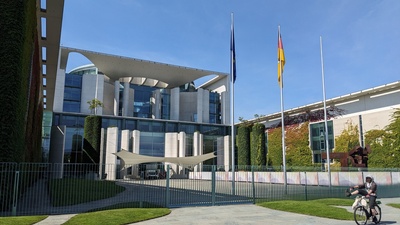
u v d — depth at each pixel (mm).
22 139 18016
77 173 25781
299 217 13492
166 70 84250
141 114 84375
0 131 14977
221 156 73188
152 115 84375
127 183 31766
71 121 66438
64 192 20406
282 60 27438
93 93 75688
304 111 63469
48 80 37875
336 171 36625
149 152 67188
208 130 77000
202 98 86125
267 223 12031
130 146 64438
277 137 69000
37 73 28281
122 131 62906
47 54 30047
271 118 72188
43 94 44219
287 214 14320
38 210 15203
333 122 56031
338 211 14609
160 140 69000
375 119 48000
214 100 89812
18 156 17016
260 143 57625
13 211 13414
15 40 16094
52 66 33125
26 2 17234
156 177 58688
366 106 51656
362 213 11883
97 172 32188
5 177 14164
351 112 54125
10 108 15352
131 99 83125
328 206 16172
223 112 87188
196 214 14227
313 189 24594
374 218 11789
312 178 35781
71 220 11984
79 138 62625
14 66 15820
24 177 19672
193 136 70125
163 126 72375
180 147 67875
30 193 22078
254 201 18375
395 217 13562
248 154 60344
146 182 31188
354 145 50844
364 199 11859
